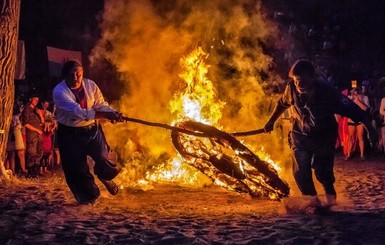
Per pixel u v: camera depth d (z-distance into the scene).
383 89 17.73
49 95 19.00
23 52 12.55
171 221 6.40
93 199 7.30
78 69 6.89
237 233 5.79
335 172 11.65
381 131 15.42
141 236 5.73
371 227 5.90
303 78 6.45
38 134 11.88
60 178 11.25
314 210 6.70
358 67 23.84
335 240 5.39
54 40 23.22
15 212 7.00
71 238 5.66
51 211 7.04
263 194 7.84
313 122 6.57
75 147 7.04
